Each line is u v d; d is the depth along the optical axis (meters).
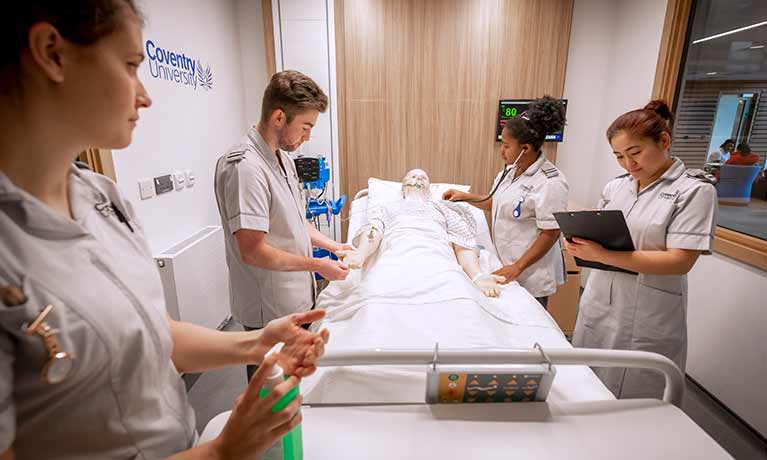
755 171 1.71
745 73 1.77
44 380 0.41
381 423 0.75
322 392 0.92
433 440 0.71
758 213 1.68
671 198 1.20
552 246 1.58
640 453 0.68
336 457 0.67
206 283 2.15
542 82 2.88
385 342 1.08
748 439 1.61
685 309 1.30
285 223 1.34
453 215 2.07
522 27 2.78
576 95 3.00
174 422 0.59
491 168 3.07
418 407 0.79
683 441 0.70
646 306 1.30
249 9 2.81
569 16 2.76
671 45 2.17
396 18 2.76
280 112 1.23
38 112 0.41
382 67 2.85
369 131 2.98
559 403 0.80
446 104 2.94
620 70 2.75
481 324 1.15
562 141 3.09
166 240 1.99
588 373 1.00
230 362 0.68
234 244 1.39
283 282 1.41
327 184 3.03
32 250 0.41
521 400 0.80
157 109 1.89
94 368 0.44
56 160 0.45
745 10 1.77
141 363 0.50
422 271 1.46
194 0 2.23
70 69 0.40
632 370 1.36
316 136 2.95
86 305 0.43
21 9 0.36
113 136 0.46
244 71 2.93
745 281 1.66
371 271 1.58
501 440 0.71
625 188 1.40
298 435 0.62
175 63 2.04
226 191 1.22
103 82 0.42
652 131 1.17
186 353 0.68
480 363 0.78
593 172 3.15
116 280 0.49
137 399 0.51
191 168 2.22
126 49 0.43
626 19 2.67
